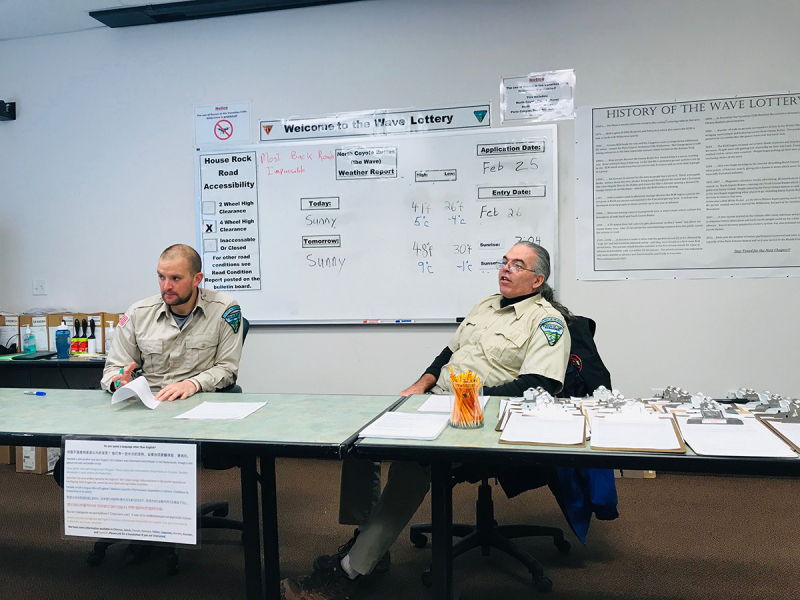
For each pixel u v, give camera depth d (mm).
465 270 3096
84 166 3518
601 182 2967
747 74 2816
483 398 1782
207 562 2084
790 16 2768
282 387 3324
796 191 2789
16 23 3379
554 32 2984
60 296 3576
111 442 1408
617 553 2105
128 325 2205
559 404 1606
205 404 1810
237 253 3330
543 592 1828
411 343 3182
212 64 3342
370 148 3168
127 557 2066
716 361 2900
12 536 2320
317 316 3258
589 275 2998
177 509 1369
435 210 3113
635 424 1376
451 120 3090
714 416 1409
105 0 3137
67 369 3568
